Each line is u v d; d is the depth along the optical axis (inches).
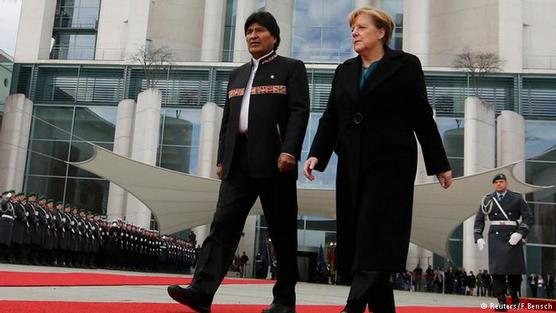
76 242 713.6
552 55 1318.9
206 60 1375.5
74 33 1653.5
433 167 128.2
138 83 1316.4
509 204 286.0
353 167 125.0
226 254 151.3
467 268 1079.6
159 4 1501.0
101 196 1243.2
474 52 1326.3
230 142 155.8
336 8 1423.5
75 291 222.8
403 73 127.7
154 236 927.7
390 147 124.3
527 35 1328.7
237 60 1331.2
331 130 137.6
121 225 829.2
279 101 155.5
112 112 1301.7
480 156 1131.9
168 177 880.3
